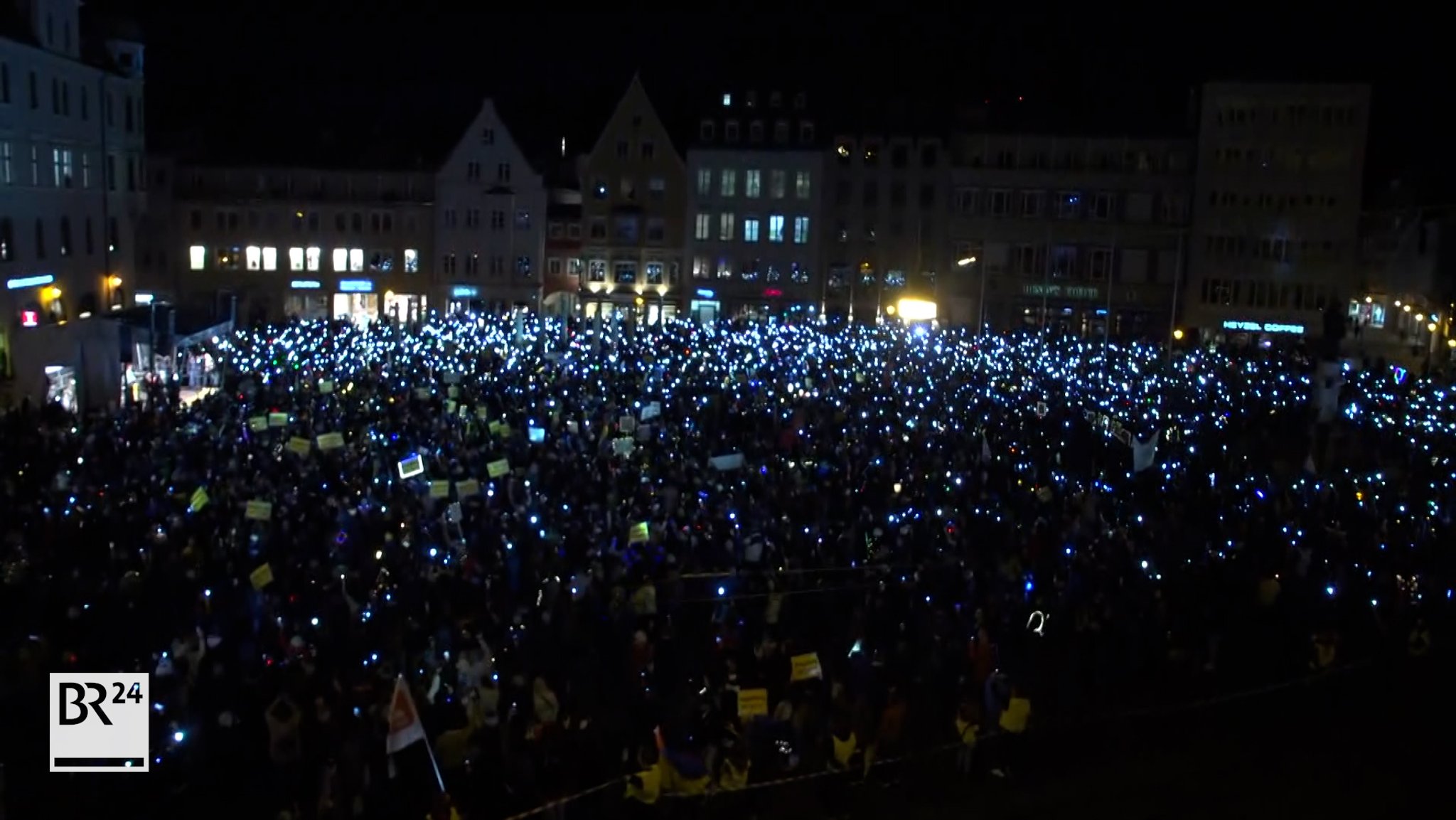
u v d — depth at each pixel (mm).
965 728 17484
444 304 86562
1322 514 28156
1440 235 69125
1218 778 17906
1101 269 84125
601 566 21484
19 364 41375
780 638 19828
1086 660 20781
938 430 36000
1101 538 24766
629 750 16344
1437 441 37969
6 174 49125
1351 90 78750
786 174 86062
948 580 22438
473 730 15930
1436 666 21406
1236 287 81750
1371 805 17219
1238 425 40344
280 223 85750
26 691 17219
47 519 23375
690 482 27797
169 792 15508
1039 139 84250
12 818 15242
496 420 35312
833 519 26297
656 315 88562
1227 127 80812
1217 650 21391
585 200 88188
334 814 14508
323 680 16703
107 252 59906
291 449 28141
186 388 45094
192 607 19453
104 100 59188
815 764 16500
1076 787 17578
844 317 84188
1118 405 42719
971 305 85562
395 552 21562
